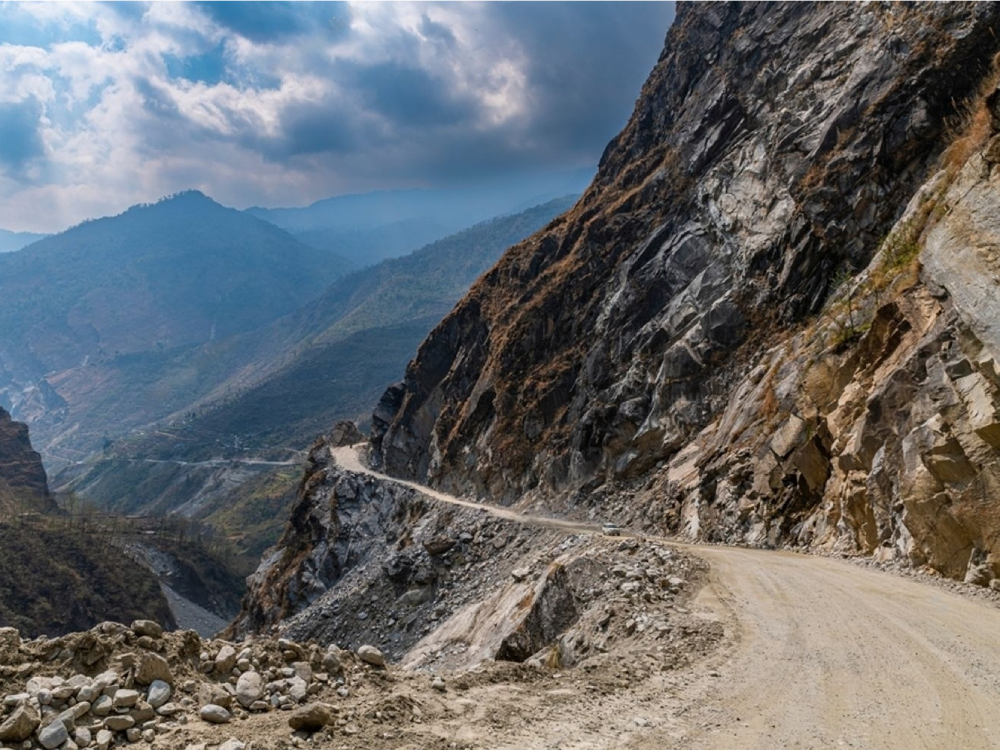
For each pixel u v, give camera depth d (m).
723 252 52.81
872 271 30.39
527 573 33.84
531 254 79.25
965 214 17.86
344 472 87.19
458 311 86.12
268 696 7.36
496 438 66.75
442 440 78.12
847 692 8.70
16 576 118.12
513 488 62.50
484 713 7.71
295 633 56.88
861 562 19.33
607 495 51.72
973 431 15.48
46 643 7.07
